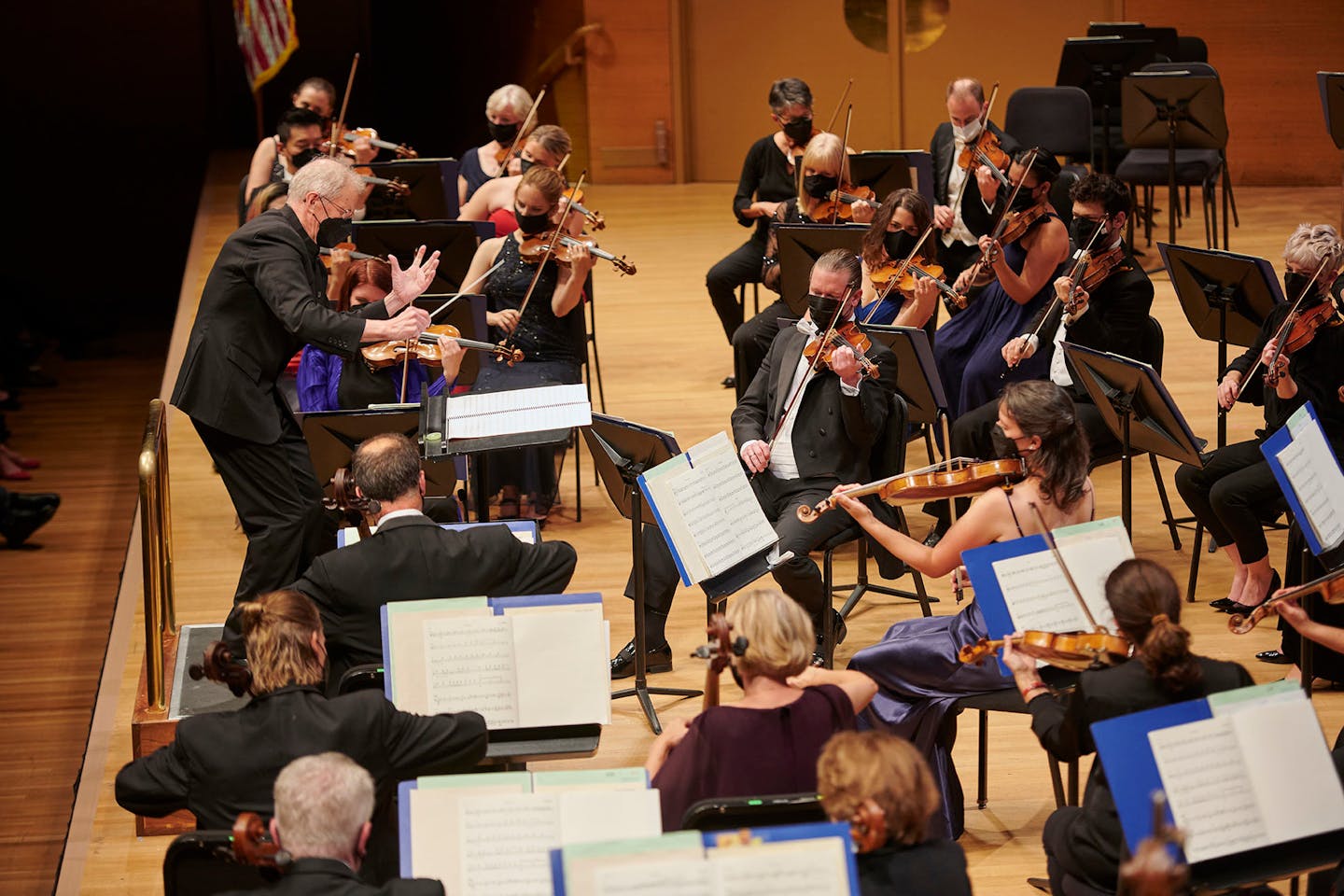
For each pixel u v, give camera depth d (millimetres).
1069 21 19469
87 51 24578
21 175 24938
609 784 4777
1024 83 19734
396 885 4383
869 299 10188
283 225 7359
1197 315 9578
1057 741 5289
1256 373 8562
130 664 8484
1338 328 8180
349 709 5258
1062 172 12523
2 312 21344
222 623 8812
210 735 5242
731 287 12766
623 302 15195
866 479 8305
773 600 5250
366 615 6188
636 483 7477
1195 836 4598
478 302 9648
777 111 12500
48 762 12062
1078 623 5801
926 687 6555
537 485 10273
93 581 15414
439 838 4695
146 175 25125
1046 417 6305
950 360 10430
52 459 19000
